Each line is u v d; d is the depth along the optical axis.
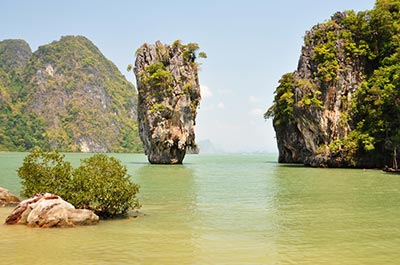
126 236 12.47
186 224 14.41
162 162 66.12
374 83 50.56
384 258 10.23
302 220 15.21
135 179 34.62
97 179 15.72
